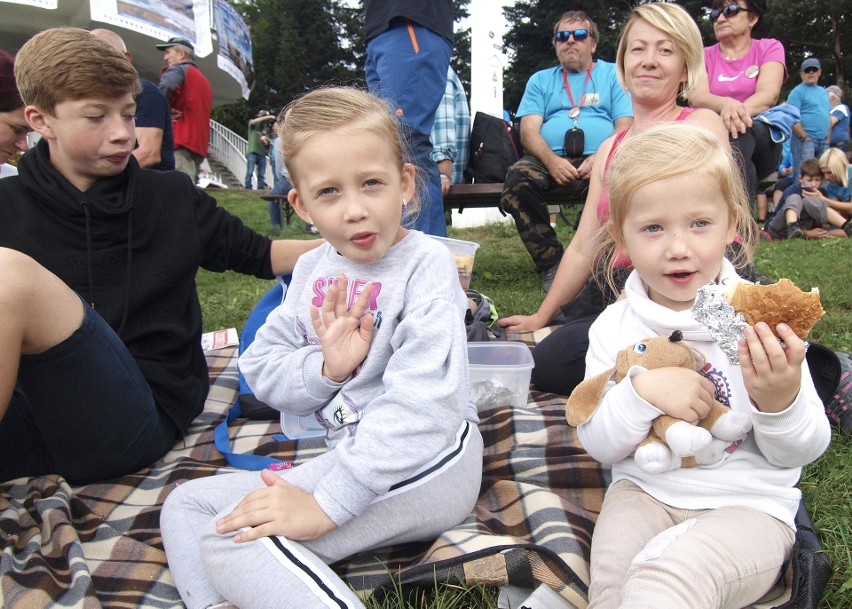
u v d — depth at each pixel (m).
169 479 2.07
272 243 2.60
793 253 5.91
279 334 1.89
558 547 1.59
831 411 2.16
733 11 4.27
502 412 2.36
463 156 5.20
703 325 1.50
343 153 1.58
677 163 1.51
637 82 2.64
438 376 1.55
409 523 1.57
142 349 2.24
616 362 1.60
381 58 3.81
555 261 4.60
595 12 23.73
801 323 1.36
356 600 1.34
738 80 4.35
